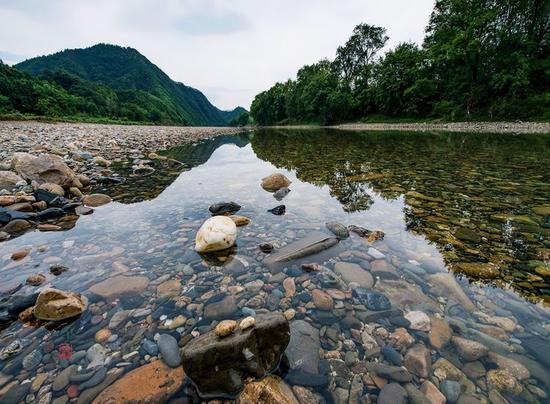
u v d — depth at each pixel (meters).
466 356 1.82
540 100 30.34
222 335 1.79
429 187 6.05
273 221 4.32
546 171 7.45
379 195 5.57
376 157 10.81
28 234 3.86
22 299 2.37
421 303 2.35
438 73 43.50
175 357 1.87
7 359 1.86
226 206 4.85
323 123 59.28
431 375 1.70
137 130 32.59
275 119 83.94
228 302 2.41
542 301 2.34
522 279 2.65
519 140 15.95
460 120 36.19
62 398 1.60
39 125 30.39
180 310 2.33
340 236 3.68
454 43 35.75
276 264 3.03
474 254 3.15
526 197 5.16
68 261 3.14
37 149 9.98
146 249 3.44
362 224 4.12
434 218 4.26
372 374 1.72
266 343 1.81
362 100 53.62
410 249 3.31
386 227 3.99
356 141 18.83
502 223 4.00
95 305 2.39
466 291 2.49
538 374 1.69
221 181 7.15
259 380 1.69
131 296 2.51
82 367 1.81
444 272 2.79
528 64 32.78
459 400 1.56
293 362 1.81
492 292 2.47
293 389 1.64
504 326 2.07
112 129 31.98
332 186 6.41
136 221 4.38
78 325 2.17
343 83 60.44
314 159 10.84
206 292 2.57
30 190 5.36
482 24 34.75
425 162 9.27
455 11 37.28
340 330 2.07
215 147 16.61
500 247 3.29
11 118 37.47
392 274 2.79
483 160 9.34
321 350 1.90
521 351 1.85
